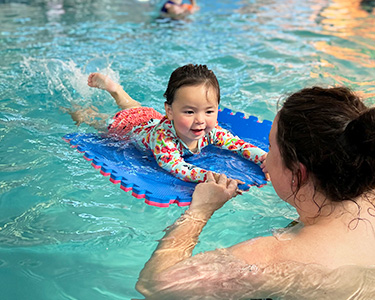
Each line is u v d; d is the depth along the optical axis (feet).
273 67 14.61
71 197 8.09
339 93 4.94
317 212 5.09
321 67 14.60
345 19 21.70
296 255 4.86
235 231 7.23
